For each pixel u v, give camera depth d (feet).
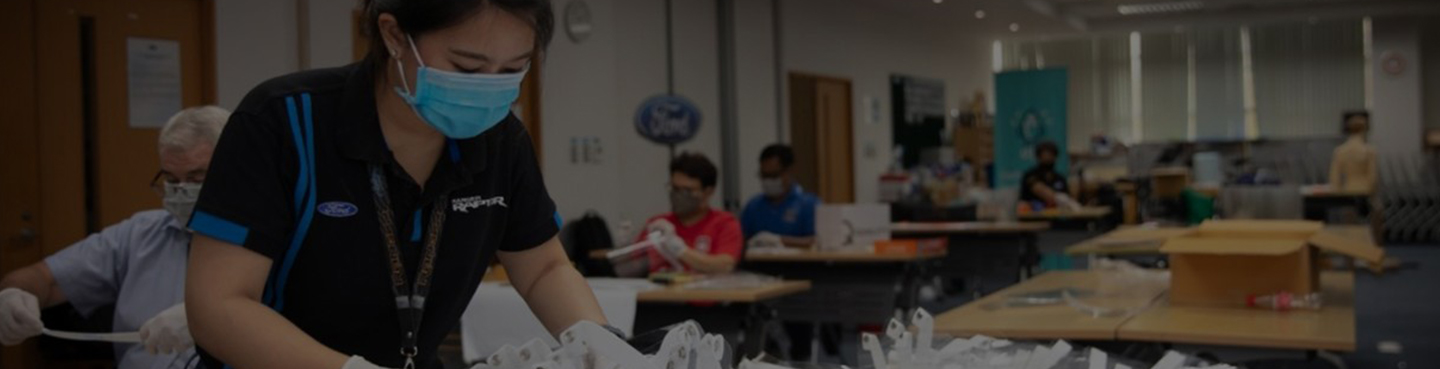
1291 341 10.28
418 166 5.42
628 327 14.17
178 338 7.31
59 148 17.17
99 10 17.53
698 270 16.60
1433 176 54.08
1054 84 44.80
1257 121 58.70
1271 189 33.09
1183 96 59.67
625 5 30.60
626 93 30.66
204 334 4.92
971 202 31.50
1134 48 60.18
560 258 6.14
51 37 17.06
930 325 5.64
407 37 4.80
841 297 20.10
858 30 43.57
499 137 5.68
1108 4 49.55
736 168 34.99
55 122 17.12
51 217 17.07
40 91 16.94
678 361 4.55
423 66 4.79
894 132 46.47
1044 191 34.53
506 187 5.79
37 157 16.93
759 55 36.65
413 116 5.16
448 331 6.00
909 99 47.75
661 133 31.55
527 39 4.87
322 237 5.23
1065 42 60.90
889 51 46.26
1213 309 12.19
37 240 16.94
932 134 50.03
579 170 26.32
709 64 34.58
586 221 25.62
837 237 20.58
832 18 41.52
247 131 5.04
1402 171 54.85
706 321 15.61
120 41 17.75
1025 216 33.14
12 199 16.70
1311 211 42.60
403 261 5.43
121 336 7.61
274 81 5.26
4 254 16.63
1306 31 57.82
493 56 4.78
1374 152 42.19
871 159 44.34
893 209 29.43
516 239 6.00
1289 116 58.18
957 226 27.25
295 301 5.39
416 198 5.41
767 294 14.94
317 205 5.17
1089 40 60.70
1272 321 11.29
